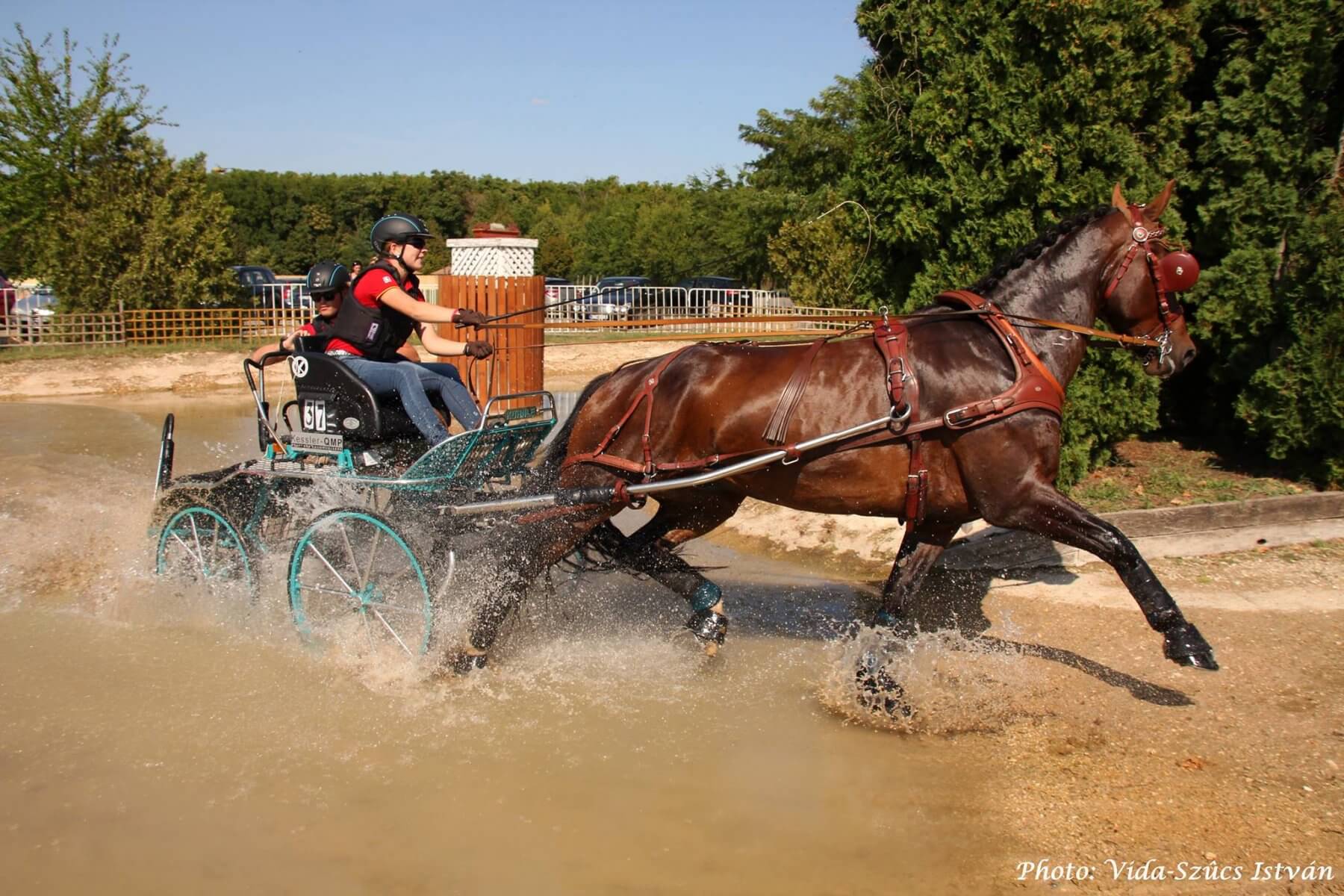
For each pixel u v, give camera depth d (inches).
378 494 230.2
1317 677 209.8
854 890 146.6
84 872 149.3
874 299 348.5
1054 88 296.7
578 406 215.6
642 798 170.2
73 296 963.3
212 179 2263.8
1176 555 279.3
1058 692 207.0
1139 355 210.7
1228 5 330.3
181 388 721.0
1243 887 145.3
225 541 243.4
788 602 265.3
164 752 183.9
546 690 212.2
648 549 228.4
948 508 192.1
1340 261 295.1
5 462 412.8
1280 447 314.5
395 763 181.3
